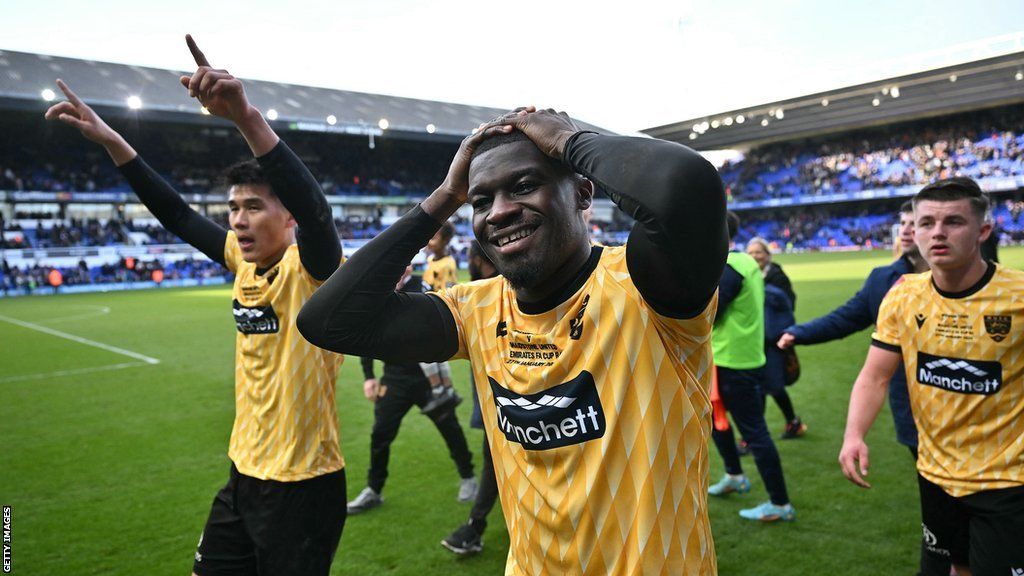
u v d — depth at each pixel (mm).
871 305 3250
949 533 2383
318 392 2359
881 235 38906
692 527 1221
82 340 12539
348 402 7082
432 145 46688
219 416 6582
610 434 1196
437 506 4188
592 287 1243
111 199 35281
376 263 1443
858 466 2547
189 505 4281
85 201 34500
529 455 1298
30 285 28891
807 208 46062
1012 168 36312
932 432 2373
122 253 32219
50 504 4312
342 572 3346
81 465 5105
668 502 1190
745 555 3340
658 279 1106
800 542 3447
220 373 8883
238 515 2402
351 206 43594
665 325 1193
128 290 29500
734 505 3996
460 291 1525
